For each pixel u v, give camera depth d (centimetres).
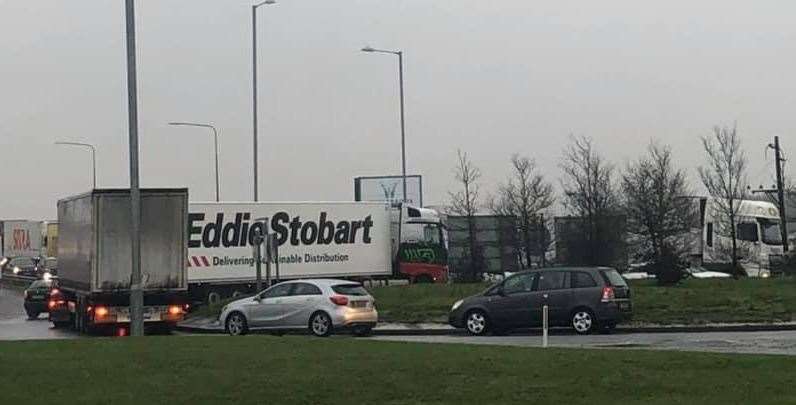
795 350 1839
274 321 2680
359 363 1302
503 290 2605
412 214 4431
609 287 2514
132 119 2253
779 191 4531
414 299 3316
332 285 2658
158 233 2784
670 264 3597
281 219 4128
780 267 4106
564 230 4853
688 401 1072
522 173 5697
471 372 1235
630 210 4622
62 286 3228
